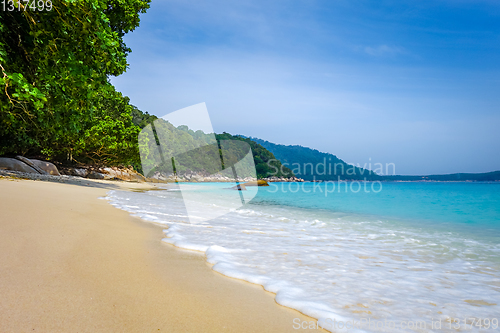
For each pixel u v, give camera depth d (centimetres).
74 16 462
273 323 179
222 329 166
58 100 597
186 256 323
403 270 329
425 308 222
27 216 380
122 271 245
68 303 175
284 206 1416
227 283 246
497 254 444
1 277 198
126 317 168
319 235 561
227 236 466
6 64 523
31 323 149
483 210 1292
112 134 2331
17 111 766
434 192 3097
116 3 1266
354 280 277
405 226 798
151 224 508
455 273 330
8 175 1257
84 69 491
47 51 486
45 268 226
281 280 258
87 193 984
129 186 2134
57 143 2083
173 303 195
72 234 338
